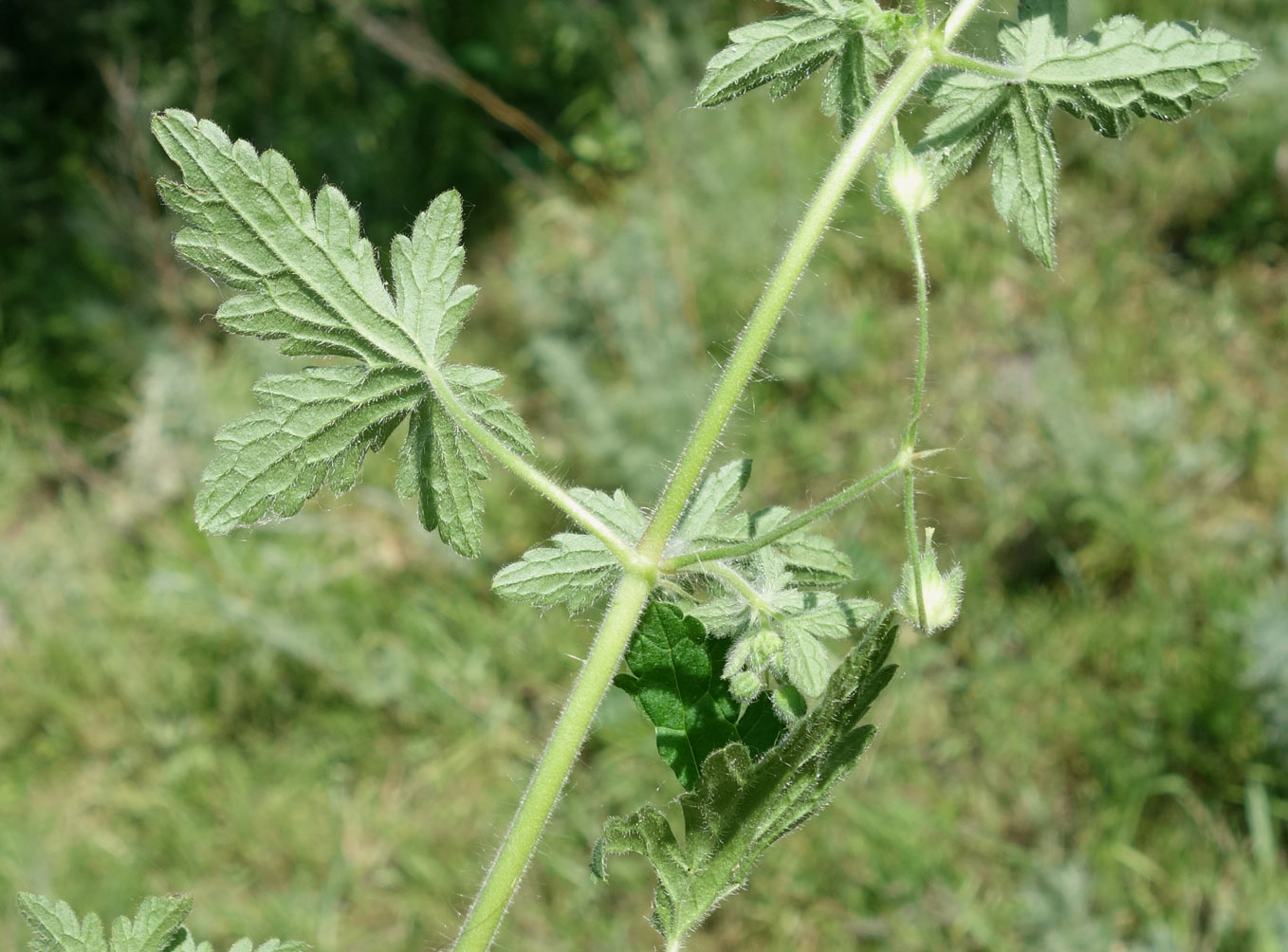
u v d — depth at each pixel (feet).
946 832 12.67
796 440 15.15
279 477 4.66
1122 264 16.11
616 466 14.74
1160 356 15.47
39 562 15.25
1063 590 13.98
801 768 4.20
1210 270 16.11
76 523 15.37
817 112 17.06
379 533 15.08
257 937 12.78
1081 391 14.90
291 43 17.95
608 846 4.23
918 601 4.06
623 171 17.69
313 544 14.88
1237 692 12.64
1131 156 16.57
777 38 4.47
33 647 14.52
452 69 17.20
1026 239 4.83
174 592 14.38
